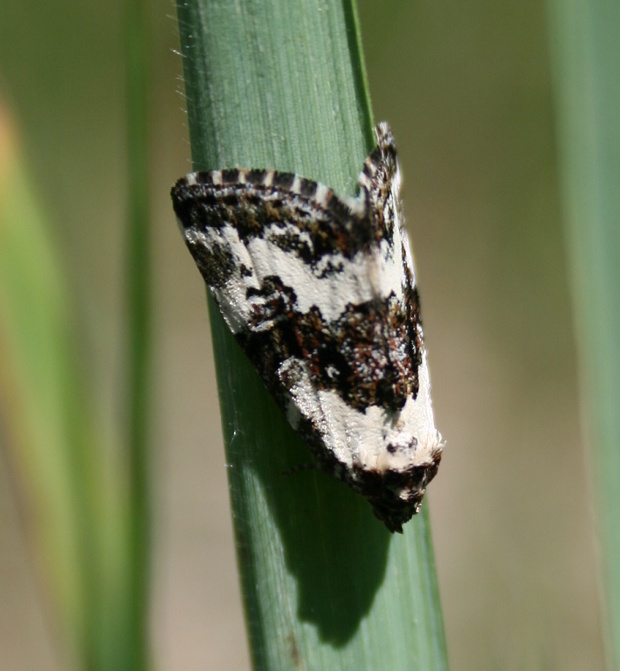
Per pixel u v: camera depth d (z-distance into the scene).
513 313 0.18
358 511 0.10
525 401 0.18
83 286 0.17
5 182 0.11
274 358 0.10
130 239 0.11
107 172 0.18
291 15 0.10
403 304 0.10
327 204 0.10
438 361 0.19
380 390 0.10
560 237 0.17
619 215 0.10
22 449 0.11
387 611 0.10
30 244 0.11
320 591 0.10
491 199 0.18
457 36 0.18
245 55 0.10
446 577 0.16
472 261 0.19
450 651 0.14
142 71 0.10
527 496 0.17
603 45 0.10
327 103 0.10
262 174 0.10
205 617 0.16
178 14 0.10
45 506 0.11
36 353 0.11
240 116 0.10
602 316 0.10
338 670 0.10
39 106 0.17
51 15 0.16
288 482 0.10
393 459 0.10
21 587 0.16
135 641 0.11
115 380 0.16
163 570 0.16
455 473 0.17
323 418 0.10
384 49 0.18
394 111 0.18
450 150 0.18
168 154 0.18
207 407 0.18
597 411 0.10
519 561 0.15
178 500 0.17
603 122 0.10
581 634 0.14
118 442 0.11
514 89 0.18
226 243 0.10
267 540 0.10
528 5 0.17
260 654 0.10
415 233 0.20
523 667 0.11
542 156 0.17
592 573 0.15
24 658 0.16
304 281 0.10
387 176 0.10
